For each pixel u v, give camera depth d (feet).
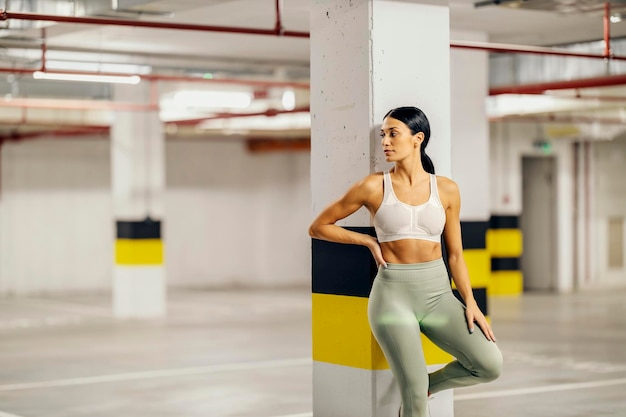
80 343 44.27
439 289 19.57
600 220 75.05
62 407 29.43
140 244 54.54
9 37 39.73
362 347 21.29
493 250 68.23
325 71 22.20
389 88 21.36
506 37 40.63
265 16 36.11
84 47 43.91
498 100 59.62
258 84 50.14
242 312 58.23
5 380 34.42
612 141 75.51
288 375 35.06
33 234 72.54
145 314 54.80
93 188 74.54
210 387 32.63
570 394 30.83
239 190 80.69
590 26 38.55
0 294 71.51
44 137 67.62
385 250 19.69
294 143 77.30
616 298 66.49
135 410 28.86
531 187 73.77
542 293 70.59
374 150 21.16
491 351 19.47
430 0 21.85
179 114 65.26
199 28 29.84
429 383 20.52
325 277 22.20
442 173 22.17
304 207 82.94
